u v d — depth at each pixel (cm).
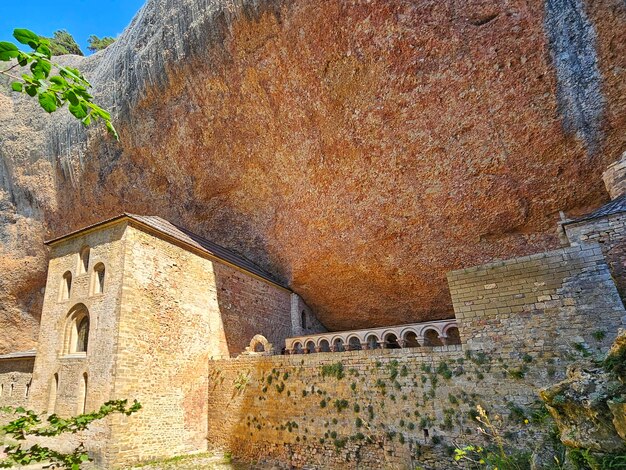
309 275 1504
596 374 439
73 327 1092
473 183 1021
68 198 1630
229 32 1076
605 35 757
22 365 1519
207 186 1399
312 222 1315
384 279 1355
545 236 1045
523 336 696
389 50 909
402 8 853
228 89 1166
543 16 784
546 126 881
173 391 1033
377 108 998
